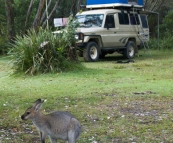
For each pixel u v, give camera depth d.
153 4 34.19
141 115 7.94
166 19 31.45
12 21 23.03
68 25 15.09
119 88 10.99
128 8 20.77
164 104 8.92
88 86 11.40
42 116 5.48
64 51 14.46
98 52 19.06
